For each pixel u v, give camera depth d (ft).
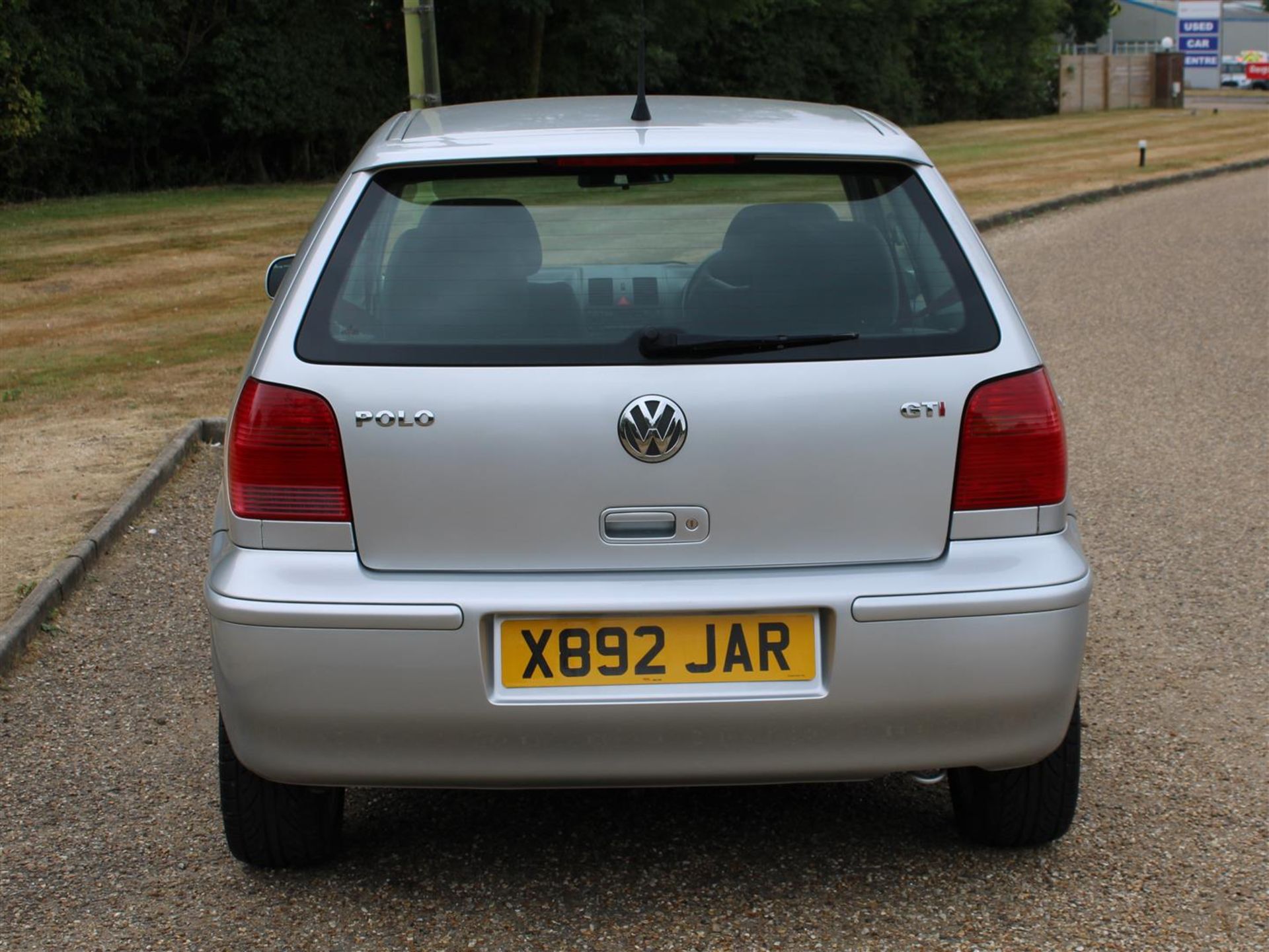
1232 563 18.60
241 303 45.34
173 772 12.89
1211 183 85.51
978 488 9.49
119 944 9.95
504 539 9.33
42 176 89.66
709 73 139.13
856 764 9.50
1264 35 304.50
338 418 9.30
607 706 9.19
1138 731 13.44
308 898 10.57
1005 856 11.09
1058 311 41.55
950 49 167.94
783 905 10.36
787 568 9.43
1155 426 26.99
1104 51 280.72
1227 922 10.04
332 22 98.78
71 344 37.93
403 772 9.45
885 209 10.25
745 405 9.30
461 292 9.64
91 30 87.20
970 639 9.32
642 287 9.66
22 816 12.02
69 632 16.62
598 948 9.80
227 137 98.63
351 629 9.17
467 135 10.68
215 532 10.54
